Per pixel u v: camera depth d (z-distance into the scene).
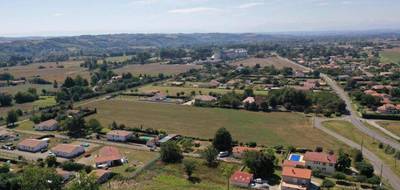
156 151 135.88
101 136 155.88
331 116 184.00
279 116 186.25
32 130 166.75
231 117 186.25
